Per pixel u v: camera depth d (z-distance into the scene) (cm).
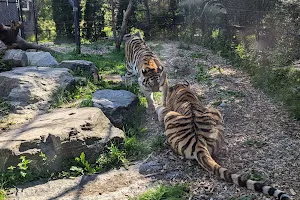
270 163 496
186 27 1738
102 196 447
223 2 1433
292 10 938
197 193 437
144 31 1797
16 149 487
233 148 548
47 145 504
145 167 511
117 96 711
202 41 1530
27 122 596
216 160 513
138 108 700
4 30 1070
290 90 729
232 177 436
